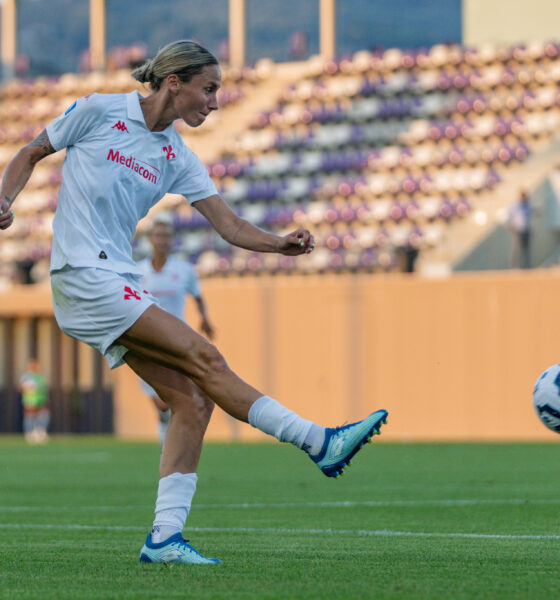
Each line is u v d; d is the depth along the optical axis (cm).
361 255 7612
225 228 1454
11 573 1284
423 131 8188
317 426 1270
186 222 8294
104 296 1304
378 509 2412
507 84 8138
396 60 8575
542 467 4134
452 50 8469
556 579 1204
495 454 5053
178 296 3309
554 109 7925
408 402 7038
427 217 7719
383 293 7112
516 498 2723
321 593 1088
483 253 7381
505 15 8906
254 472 4038
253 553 1499
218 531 1875
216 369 1298
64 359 8612
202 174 1452
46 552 1539
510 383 6775
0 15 10538
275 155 8612
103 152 1334
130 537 1802
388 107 8406
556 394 1409
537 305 6700
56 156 9338
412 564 1355
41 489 3269
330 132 8538
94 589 1138
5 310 8194
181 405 1391
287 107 8869
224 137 8975
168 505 1387
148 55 9925
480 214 7550
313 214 8081
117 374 8056
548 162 7700
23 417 8688
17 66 10412
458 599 1045
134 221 1380
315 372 7288
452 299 6919
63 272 1330
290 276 7775
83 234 1323
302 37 9494
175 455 1393
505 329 6781
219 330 7544
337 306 7231
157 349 1304
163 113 1365
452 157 7938
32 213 9150
